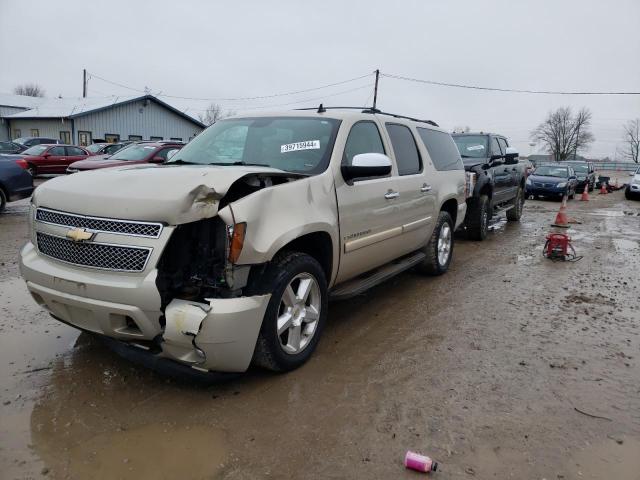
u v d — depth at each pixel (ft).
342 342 14.06
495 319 16.30
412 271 22.26
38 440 9.23
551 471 8.74
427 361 12.95
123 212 9.66
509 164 36.63
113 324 9.89
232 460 8.82
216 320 9.57
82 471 8.44
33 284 10.88
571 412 10.65
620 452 9.32
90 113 112.78
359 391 11.28
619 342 14.55
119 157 47.14
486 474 8.63
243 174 10.28
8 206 42.29
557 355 13.52
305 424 9.95
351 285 14.74
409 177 16.90
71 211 10.21
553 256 26.27
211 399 10.79
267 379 11.70
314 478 8.42
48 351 12.92
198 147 14.99
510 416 10.43
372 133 15.55
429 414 10.41
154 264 9.38
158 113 125.80
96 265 9.81
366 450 9.18
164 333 9.53
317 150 13.32
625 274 22.99
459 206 22.03
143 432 9.55
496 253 27.58
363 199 13.91
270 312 10.81
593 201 69.72
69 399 10.66
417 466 8.60
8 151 81.41
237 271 9.95
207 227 10.06
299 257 11.52
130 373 11.84
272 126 14.65
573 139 276.00
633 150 301.43
